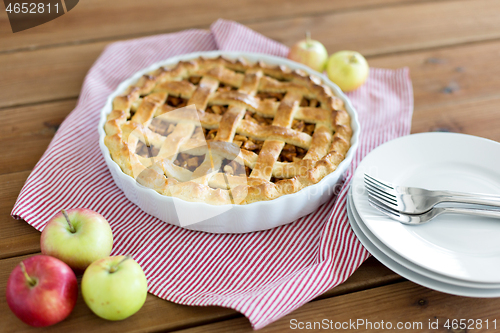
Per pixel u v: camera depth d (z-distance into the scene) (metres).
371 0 1.17
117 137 0.81
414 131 0.91
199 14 1.14
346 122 0.85
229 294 0.71
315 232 0.78
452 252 0.70
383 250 0.71
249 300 0.69
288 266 0.74
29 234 0.77
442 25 1.11
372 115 0.94
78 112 0.90
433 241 0.71
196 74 0.92
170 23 1.12
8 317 0.70
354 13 1.14
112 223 0.79
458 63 1.03
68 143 0.86
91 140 0.88
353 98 0.97
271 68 0.92
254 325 0.68
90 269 0.68
